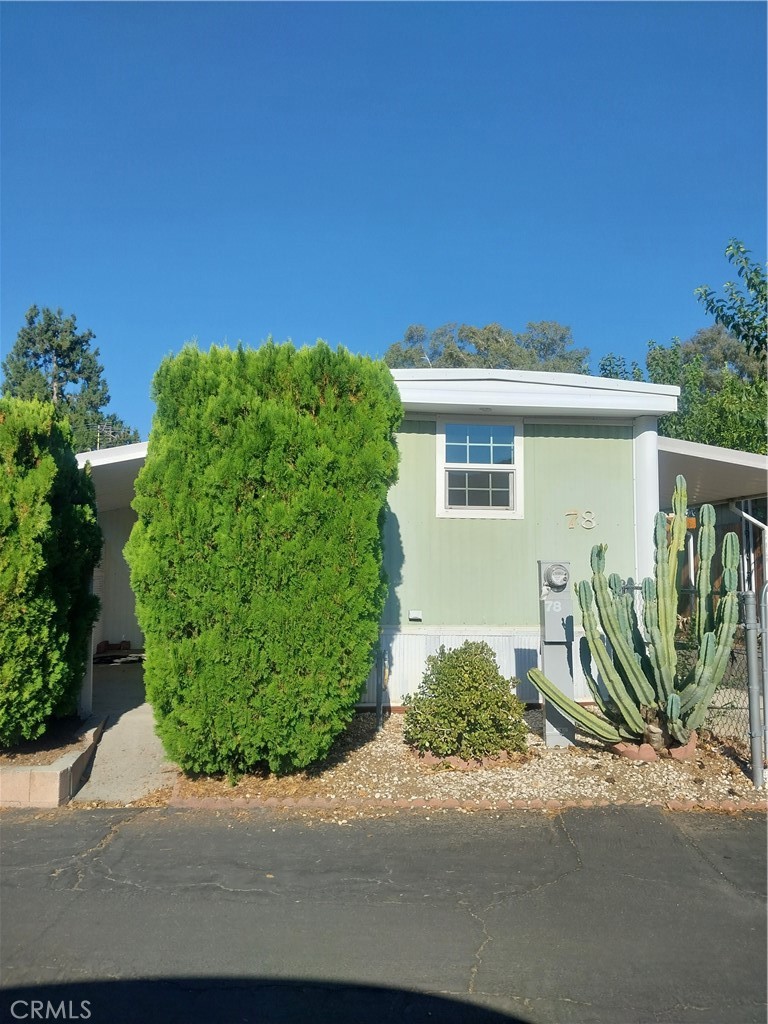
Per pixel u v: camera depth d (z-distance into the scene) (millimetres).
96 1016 3596
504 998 3738
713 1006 3672
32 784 6594
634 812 6211
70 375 37875
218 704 6590
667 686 7270
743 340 10984
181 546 6605
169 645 6609
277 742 6656
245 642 6605
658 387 9555
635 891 4859
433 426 9688
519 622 9641
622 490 9922
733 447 14328
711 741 7805
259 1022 3557
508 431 9797
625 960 4062
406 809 6344
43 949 4172
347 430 6957
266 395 6906
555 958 4082
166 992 3783
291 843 5652
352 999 3729
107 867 5246
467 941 4254
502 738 7270
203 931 4359
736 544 7152
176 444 6707
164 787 6984
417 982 3869
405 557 9539
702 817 6133
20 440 6992
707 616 7359
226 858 5387
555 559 9727
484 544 9664
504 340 41875
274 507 6660
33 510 6910
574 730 7887
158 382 6996
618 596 7590
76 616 8070
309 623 6668
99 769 7375
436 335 43031
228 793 6691
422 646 9461
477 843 5637
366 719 8906
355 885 4945
